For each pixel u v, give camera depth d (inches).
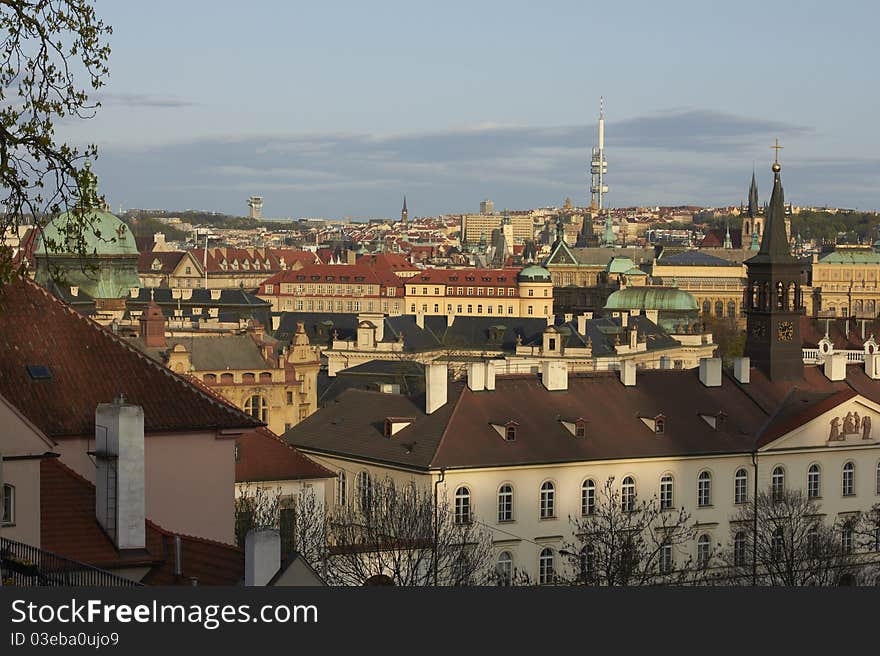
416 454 5940.0
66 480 3014.3
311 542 4606.3
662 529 5861.2
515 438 6053.2
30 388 3253.0
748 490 6496.1
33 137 2522.1
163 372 3410.4
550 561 6008.9
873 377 7347.4
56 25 2527.1
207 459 3368.6
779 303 7101.4
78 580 2573.8
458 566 4977.9
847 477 6737.2
